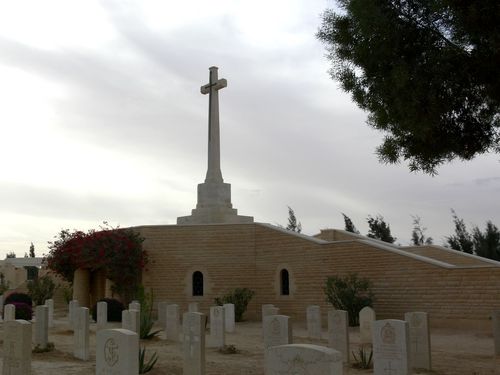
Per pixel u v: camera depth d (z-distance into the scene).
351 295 24.61
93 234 32.22
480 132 12.69
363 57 12.49
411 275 24.28
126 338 7.80
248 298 29.89
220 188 33.62
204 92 34.09
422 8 11.95
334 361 5.82
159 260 32.25
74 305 22.56
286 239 29.91
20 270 50.72
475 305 22.22
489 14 10.76
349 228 52.31
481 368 13.30
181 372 12.45
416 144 13.04
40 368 12.77
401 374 10.47
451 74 11.60
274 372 6.21
